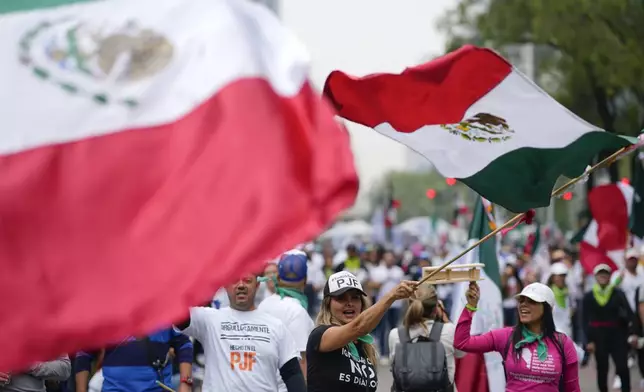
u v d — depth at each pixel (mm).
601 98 65312
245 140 6867
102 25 7219
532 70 61406
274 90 6949
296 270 19328
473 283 16297
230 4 7207
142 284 6840
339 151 6754
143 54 7164
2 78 7109
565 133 12133
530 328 16266
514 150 12219
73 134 7070
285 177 6766
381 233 115500
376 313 13141
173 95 7078
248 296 15336
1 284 6859
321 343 13523
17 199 6957
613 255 30547
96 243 6930
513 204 12297
